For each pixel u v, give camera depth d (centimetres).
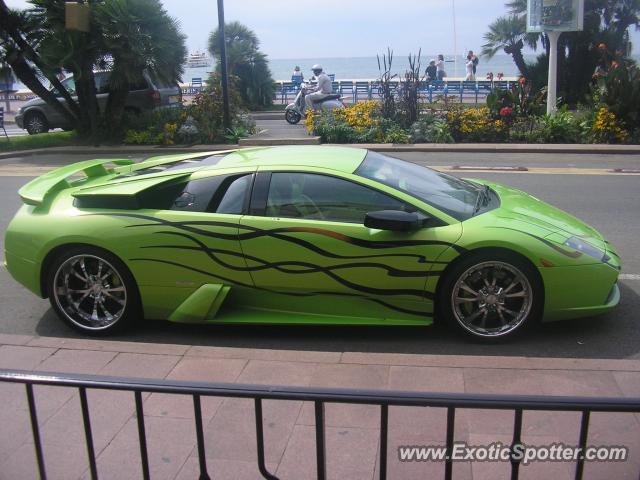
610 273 435
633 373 365
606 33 2428
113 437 319
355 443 307
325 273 443
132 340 469
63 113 1669
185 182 474
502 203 487
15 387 369
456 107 1563
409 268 433
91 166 550
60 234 466
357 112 1614
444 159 1315
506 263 427
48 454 307
